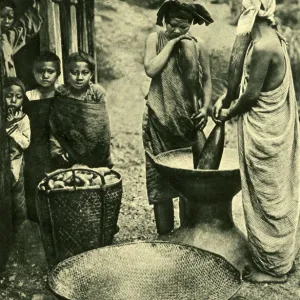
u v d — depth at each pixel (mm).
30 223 5191
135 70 7871
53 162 5125
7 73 5203
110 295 3760
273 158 4172
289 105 4227
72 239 4465
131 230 5316
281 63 4113
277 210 4258
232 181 4352
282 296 4188
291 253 4371
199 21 4906
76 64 4922
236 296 4180
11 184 5035
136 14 7906
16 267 4727
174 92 4789
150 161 4875
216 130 4469
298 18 7699
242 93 4230
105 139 5125
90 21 6293
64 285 3682
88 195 4379
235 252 4512
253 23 4105
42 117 5078
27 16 5371
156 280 3898
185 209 5090
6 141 4852
